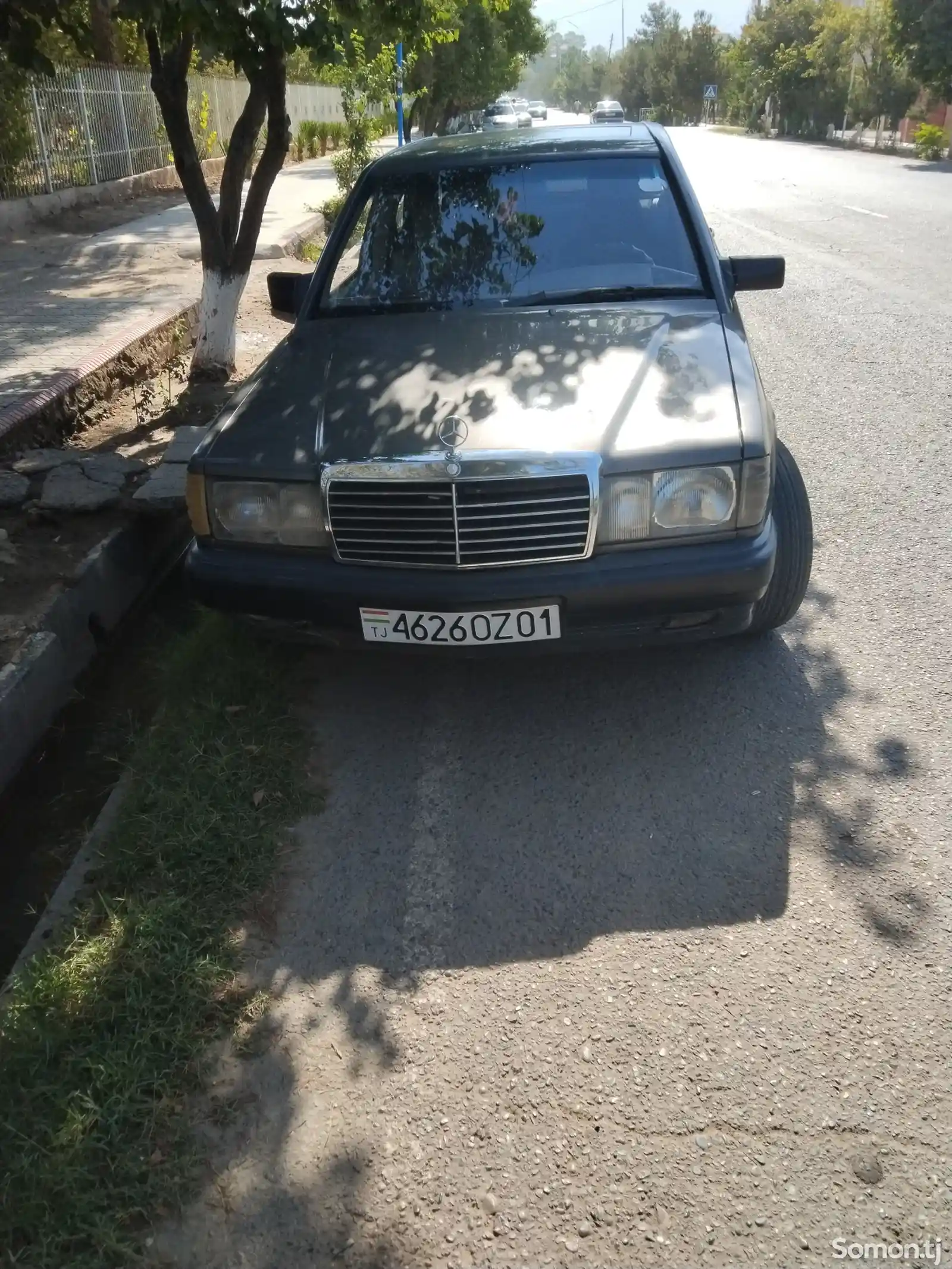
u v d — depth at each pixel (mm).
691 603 2938
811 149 34562
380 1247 1875
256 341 8531
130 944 2504
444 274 3939
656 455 2869
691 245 3932
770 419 3117
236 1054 2250
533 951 2508
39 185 14617
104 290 9484
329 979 2445
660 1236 1867
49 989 2367
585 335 3471
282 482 3008
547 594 2895
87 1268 1842
